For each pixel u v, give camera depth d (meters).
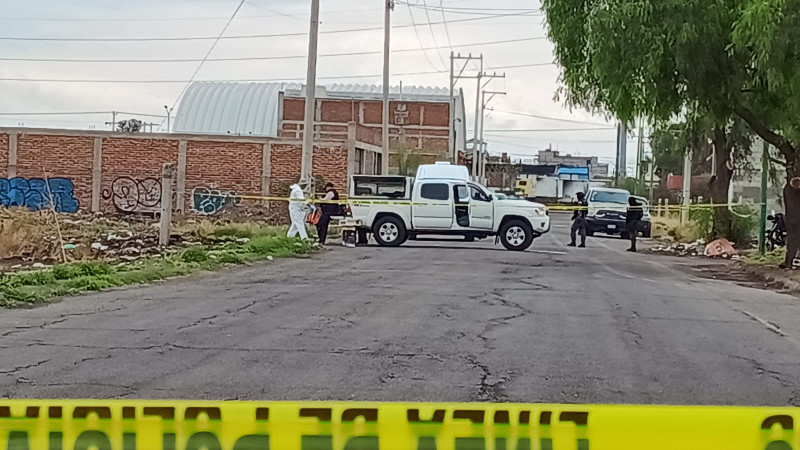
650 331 11.36
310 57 26.36
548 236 41.00
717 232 32.44
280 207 43.75
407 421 3.72
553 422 3.71
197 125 83.75
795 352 10.16
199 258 19.06
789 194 21.75
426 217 27.47
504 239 27.44
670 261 26.67
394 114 75.88
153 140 47.00
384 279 16.95
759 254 26.67
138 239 25.92
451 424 3.73
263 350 9.29
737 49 18.62
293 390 7.52
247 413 3.72
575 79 21.86
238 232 27.89
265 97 85.38
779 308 14.55
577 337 10.66
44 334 10.03
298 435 3.73
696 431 3.69
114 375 7.93
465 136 105.19
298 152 46.97
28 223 22.59
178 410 3.73
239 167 47.00
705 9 19.42
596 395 7.61
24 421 3.70
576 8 21.70
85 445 3.72
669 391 7.89
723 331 11.60
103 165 46.81
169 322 11.08
